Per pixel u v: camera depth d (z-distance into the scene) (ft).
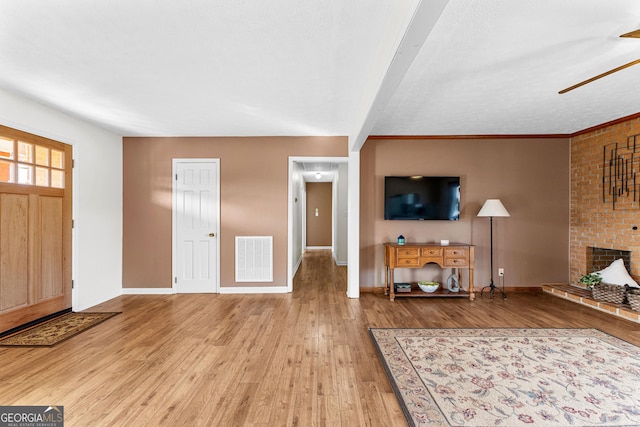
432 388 7.30
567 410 6.49
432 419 6.21
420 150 16.28
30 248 11.13
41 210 11.55
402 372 8.02
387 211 15.97
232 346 9.60
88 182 13.69
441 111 12.38
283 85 9.81
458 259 14.82
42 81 9.54
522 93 10.52
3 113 10.14
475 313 12.80
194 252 16.01
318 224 34.45
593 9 6.17
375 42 7.36
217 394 7.11
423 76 9.21
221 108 11.89
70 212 12.81
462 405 6.67
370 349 9.42
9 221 10.41
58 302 12.30
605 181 14.20
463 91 10.32
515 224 16.25
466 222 16.28
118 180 15.61
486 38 7.20
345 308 13.46
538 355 8.97
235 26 6.79
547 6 6.07
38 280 11.45
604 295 13.21
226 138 15.97
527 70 8.84
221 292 15.98
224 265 15.98
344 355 9.02
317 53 7.90
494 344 9.72
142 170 15.90
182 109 12.01
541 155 16.19
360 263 16.25
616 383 7.51
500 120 13.61
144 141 15.90
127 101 11.19
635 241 12.96
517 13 6.28
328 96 10.71
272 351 9.27
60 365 8.40
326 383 7.56
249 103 11.37
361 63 8.39
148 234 15.92
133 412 6.46
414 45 5.68
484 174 16.25
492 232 16.28
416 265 14.74
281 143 15.97
